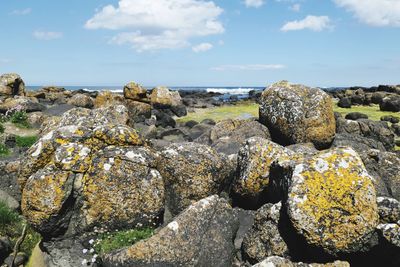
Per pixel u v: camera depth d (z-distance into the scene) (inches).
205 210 443.2
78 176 473.7
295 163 440.8
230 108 2148.1
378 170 560.4
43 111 1382.9
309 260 412.2
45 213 450.0
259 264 382.3
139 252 401.4
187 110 1996.8
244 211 535.2
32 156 496.7
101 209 468.8
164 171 524.7
